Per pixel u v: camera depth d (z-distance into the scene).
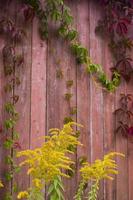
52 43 2.57
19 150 2.42
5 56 2.46
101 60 2.68
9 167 2.39
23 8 2.52
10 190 2.38
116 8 2.72
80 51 2.60
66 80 2.58
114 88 2.68
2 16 2.48
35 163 1.64
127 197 2.65
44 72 2.54
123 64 2.72
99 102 2.64
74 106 2.58
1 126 2.41
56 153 1.63
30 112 2.48
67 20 2.58
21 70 2.49
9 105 2.43
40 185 1.64
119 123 2.68
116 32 2.72
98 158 2.60
